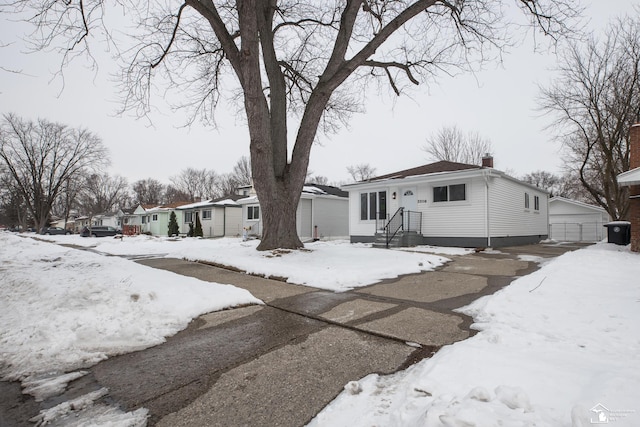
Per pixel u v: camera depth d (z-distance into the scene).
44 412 2.16
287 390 2.40
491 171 12.82
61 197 59.16
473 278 6.72
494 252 11.76
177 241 20.83
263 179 9.88
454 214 14.01
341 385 2.46
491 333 3.30
